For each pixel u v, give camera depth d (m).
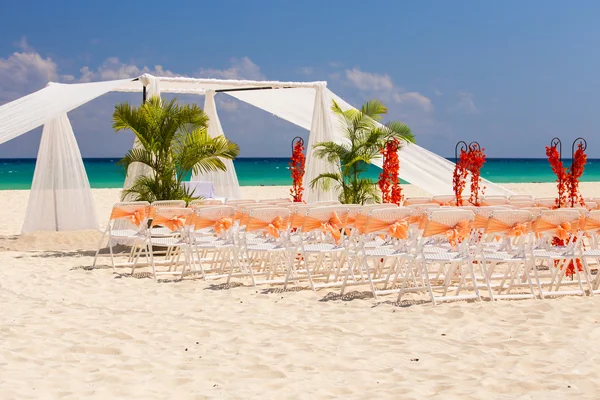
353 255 7.21
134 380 4.48
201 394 4.18
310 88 12.15
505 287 7.62
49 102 10.70
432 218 6.61
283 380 4.46
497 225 6.84
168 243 8.31
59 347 5.25
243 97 13.55
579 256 7.23
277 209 7.65
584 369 4.55
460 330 5.69
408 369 4.66
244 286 7.80
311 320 6.14
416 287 7.01
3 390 4.21
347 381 4.42
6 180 46.28
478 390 4.19
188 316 6.29
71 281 8.15
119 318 6.23
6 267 9.17
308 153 11.98
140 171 10.94
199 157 10.78
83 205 12.82
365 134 10.88
